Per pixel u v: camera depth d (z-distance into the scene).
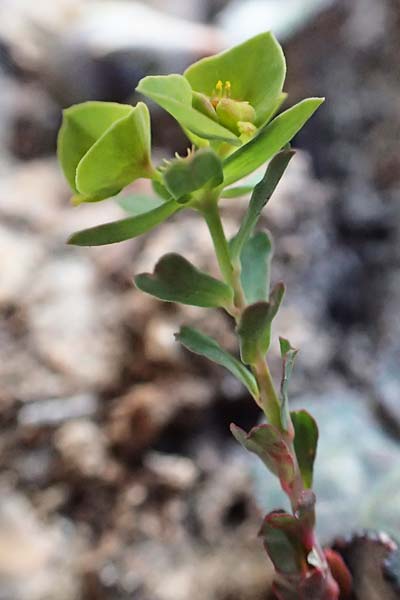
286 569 0.06
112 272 0.11
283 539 0.06
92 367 0.10
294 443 0.06
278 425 0.06
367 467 0.08
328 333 0.11
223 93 0.06
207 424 0.10
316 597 0.06
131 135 0.05
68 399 0.10
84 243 0.05
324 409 0.09
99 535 0.10
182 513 0.09
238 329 0.05
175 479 0.10
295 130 0.05
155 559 0.09
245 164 0.05
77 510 0.10
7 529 0.10
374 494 0.08
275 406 0.06
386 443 0.08
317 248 0.12
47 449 0.10
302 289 0.11
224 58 0.06
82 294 0.11
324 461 0.08
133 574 0.09
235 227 0.11
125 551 0.09
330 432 0.08
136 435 0.10
